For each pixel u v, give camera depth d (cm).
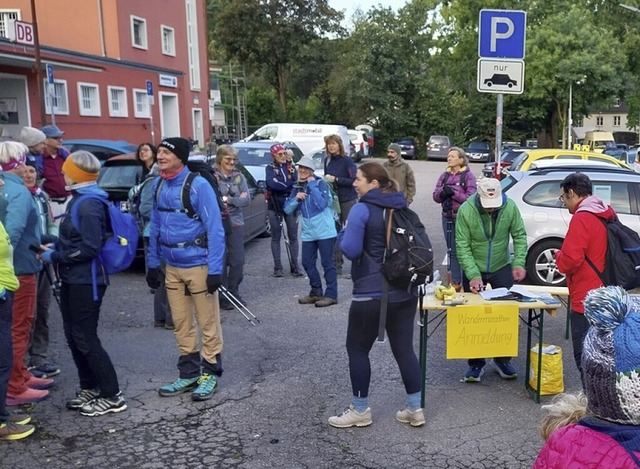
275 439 420
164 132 3116
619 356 150
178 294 480
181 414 459
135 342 624
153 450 406
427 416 454
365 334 425
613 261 420
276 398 486
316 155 1962
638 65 4125
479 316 457
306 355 583
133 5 2878
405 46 4791
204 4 3656
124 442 416
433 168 3406
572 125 4047
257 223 1144
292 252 912
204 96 3694
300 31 4941
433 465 385
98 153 1312
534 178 862
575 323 436
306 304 763
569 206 454
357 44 4822
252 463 388
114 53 2764
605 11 4150
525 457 394
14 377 468
